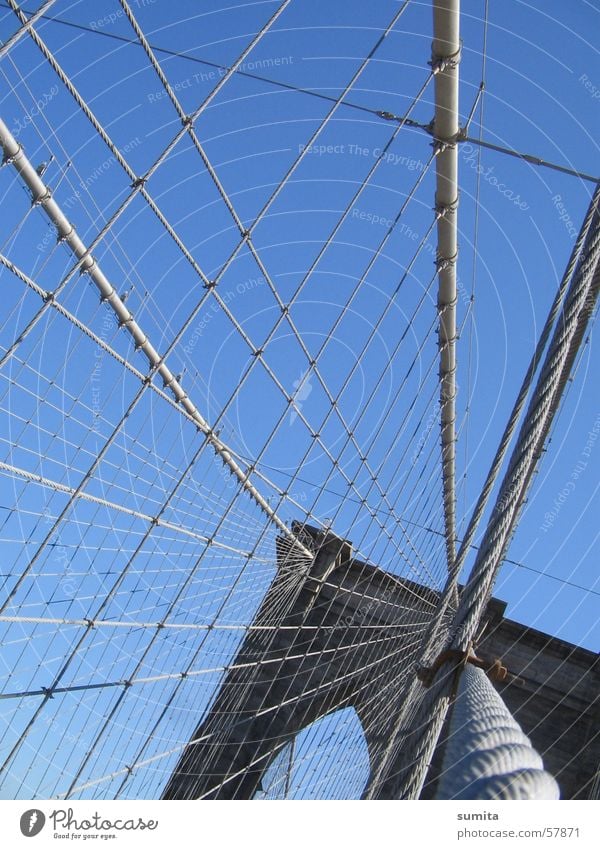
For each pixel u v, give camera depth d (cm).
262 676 2530
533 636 2506
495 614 2511
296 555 2516
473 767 336
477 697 449
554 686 2469
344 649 2575
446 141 1123
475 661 550
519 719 2455
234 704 2455
